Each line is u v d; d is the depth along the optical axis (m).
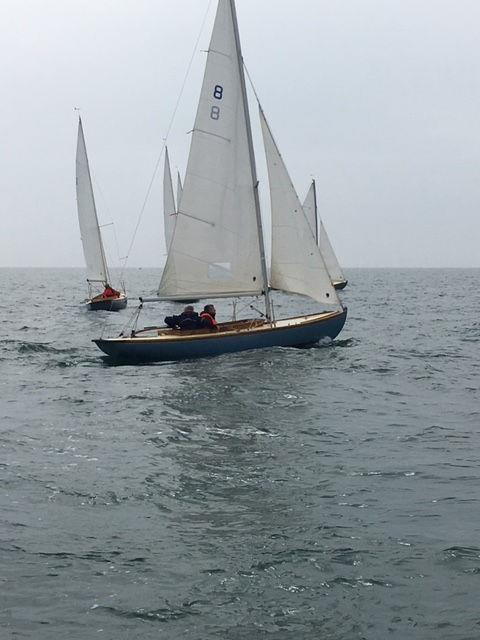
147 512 7.79
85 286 93.94
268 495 8.36
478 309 43.69
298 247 20.55
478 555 6.67
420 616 5.60
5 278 141.25
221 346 19.53
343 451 10.33
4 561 6.52
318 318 20.72
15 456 10.06
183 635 5.34
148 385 15.77
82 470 9.36
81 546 6.88
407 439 11.06
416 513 7.77
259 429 11.65
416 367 18.25
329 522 7.49
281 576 6.26
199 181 20.11
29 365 19.45
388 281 114.19
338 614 5.64
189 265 20.31
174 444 10.70
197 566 6.45
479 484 8.78
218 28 19.66
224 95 19.77
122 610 5.68
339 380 16.19
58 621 5.52
